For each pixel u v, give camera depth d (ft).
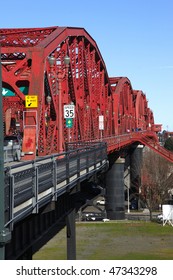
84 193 106.32
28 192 48.96
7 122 138.82
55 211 75.05
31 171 49.47
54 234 191.01
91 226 216.95
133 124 419.13
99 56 224.94
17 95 126.00
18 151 113.91
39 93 121.49
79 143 121.39
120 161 245.65
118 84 317.83
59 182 64.90
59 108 115.14
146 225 217.56
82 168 85.05
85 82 193.77
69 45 171.53
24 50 126.41
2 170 36.40
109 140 201.46
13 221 41.55
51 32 153.48
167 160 279.08
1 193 36.24
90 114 197.57
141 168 300.40
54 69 141.79
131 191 308.60
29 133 116.16
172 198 306.14
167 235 190.70
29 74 127.65
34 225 62.13
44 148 123.44
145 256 148.15
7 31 156.87
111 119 276.41
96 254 152.35
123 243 173.99
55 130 137.59
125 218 249.34
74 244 107.86
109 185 246.47
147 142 266.57
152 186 262.26
